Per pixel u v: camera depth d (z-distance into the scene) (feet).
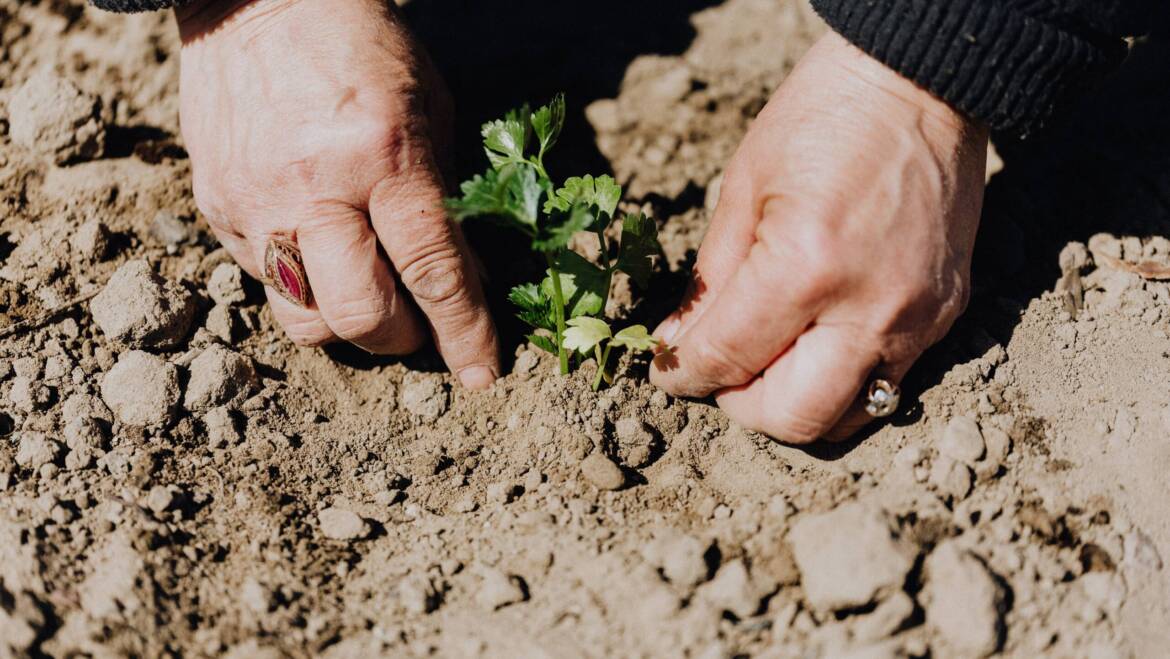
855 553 1.62
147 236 2.08
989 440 1.77
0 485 1.78
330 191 1.79
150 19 2.38
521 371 1.92
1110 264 1.99
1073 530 1.71
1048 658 1.63
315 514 1.81
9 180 2.12
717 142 2.27
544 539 1.75
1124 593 1.66
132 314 1.90
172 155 2.18
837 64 1.78
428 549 1.77
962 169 1.78
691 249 2.11
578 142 2.27
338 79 1.81
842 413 1.74
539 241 1.71
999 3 1.68
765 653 1.62
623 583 1.68
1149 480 1.76
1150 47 2.26
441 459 1.87
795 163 1.73
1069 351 1.89
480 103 2.28
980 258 1.98
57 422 1.85
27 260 2.02
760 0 2.46
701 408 1.87
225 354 1.90
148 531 1.73
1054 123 1.78
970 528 1.70
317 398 1.93
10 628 1.63
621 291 2.02
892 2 1.69
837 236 1.68
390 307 1.83
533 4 2.46
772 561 1.68
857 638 1.61
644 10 2.45
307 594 1.71
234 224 1.89
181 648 1.65
